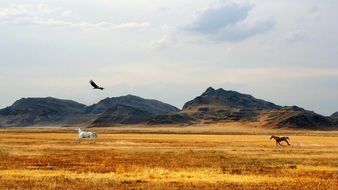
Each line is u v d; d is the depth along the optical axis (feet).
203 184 128.06
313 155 232.94
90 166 168.35
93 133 320.29
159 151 248.32
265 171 160.15
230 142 360.89
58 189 115.96
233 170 161.38
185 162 187.01
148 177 140.36
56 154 220.02
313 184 129.29
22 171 150.51
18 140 344.69
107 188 118.52
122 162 184.34
